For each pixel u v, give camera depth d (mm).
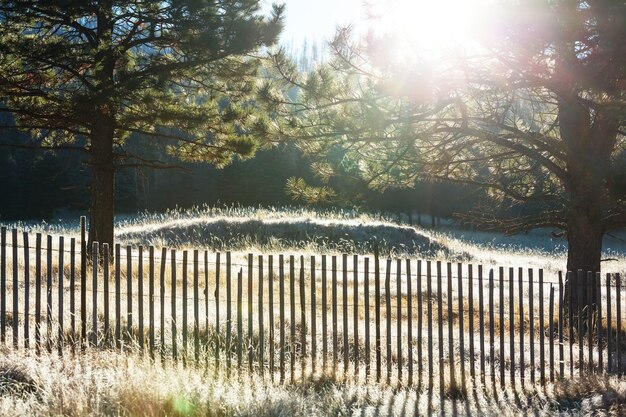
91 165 17250
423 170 13430
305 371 8422
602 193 12391
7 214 63281
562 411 7676
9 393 6301
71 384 6367
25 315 8297
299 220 30219
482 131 12477
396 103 11766
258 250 22953
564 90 11562
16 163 64312
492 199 15875
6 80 16328
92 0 16234
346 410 6984
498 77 11492
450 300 8797
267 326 9992
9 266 14422
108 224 17391
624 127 13562
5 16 16562
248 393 6602
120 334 8219
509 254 31750
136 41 17578
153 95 16750
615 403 7664
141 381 6270
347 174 13195
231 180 64375
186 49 17359
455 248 29781
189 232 28703
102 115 16484
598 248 12969
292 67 12016
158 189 68250
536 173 14938
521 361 8953
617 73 10531
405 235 29766
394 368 9117
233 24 16734
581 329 9500
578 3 10039
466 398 8062
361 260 21797
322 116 11930
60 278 8477
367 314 8797
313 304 8516
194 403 6133
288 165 62531
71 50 16500
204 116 17250
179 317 9891
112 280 13406
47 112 17000
